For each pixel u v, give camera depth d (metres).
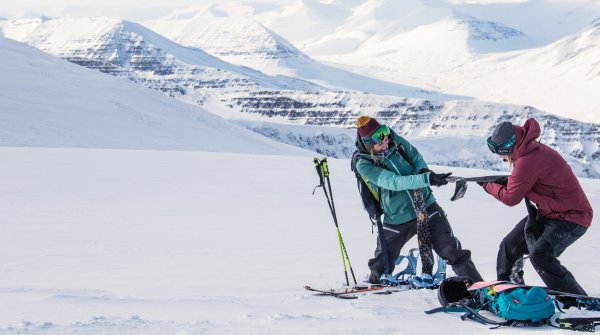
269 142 109.25
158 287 6.93
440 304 5.65
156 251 10.16
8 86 98.38
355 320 4.91
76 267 8.64
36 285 6.93
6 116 81.88
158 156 32.22
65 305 5.17
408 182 6.59
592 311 5.54
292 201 17.98
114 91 111.06
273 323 4.64
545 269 6.11
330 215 15.42
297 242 11.38
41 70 113.00
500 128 6.13
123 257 9.61
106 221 13.65
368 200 7.13
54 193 18.03
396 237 7.18
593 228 15.01
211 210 15.70
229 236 11.97
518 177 6.07
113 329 4.23
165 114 106.31
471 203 19.33
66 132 80.75
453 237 6.96
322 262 9.38
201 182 21.95
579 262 9.85
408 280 7.02
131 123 94.31
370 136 6.76
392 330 4.59
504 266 6.67
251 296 6.27
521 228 6.59
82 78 114.50
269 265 9.02
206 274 8.12
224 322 4.61
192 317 4.86
